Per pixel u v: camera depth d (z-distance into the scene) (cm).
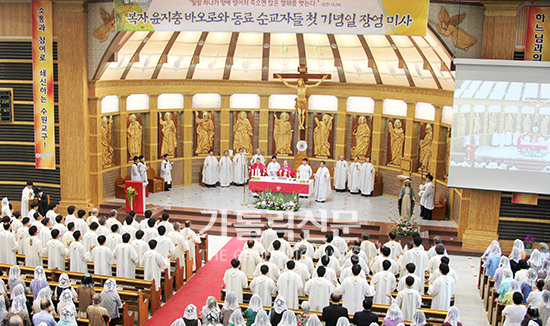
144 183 1897
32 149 1938
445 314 1047
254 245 1375
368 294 1090
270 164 2258
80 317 1030
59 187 1950
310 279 1123
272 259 1257
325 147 2480
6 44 1891
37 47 1845
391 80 2244
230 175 2428
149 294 1230
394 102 2294
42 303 920
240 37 2106
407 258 1283
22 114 1922
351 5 1518
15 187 1969
